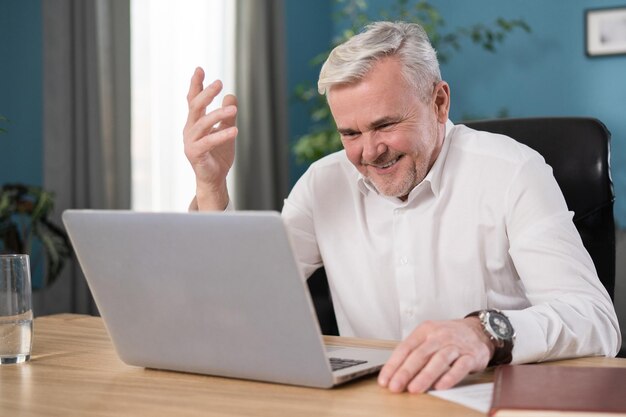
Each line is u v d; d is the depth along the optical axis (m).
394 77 1.52
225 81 4.45
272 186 4.59
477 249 1.72
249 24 4.53
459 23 5.26
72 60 3.71
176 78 4.21
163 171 4.14
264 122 4.54
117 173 3.85
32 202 3.44
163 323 1.17
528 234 1.59
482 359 1.11
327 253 1.88
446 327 1.12
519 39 5.11
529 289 1.56
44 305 3.69
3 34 3.82
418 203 1.76
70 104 3.70
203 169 1.66
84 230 1.18
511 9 5.12
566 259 1.53
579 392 0.93
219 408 1.01
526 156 1.70
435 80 1.60
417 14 5.30
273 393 1.07
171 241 1.11
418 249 1.76
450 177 1.74
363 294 1.84
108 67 3.82
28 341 1.31
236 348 1.12
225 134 1.56
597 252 1.87
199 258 1.09
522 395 0.92
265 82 4.54
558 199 1.65
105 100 3.81
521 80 5.12
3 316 1.29
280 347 1.08
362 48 1.51
